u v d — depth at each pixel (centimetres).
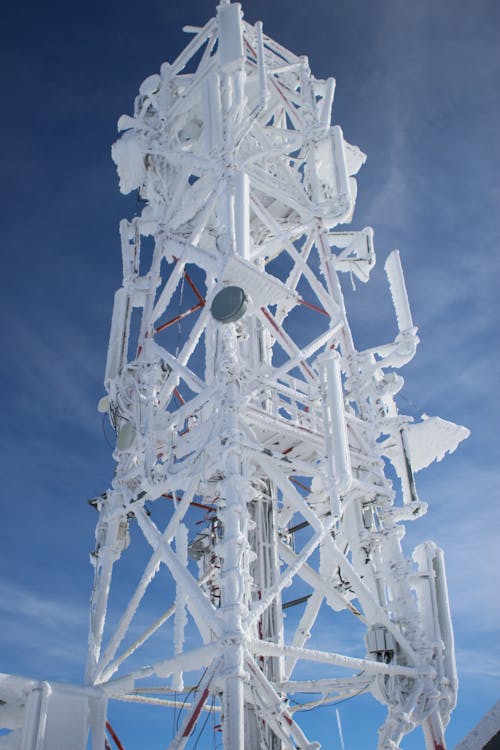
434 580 1563
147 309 1856
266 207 2109
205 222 1814
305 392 1891
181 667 1280
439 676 1447
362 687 1485
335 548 1428
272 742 1425
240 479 1302
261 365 1853
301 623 1719
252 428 1568
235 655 1144
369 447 1684
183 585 1330
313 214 1923
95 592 1630
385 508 1622
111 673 1497
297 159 2173
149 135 2048
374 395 1795
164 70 2159
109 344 1864
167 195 2025
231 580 1212
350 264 2120
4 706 1341
